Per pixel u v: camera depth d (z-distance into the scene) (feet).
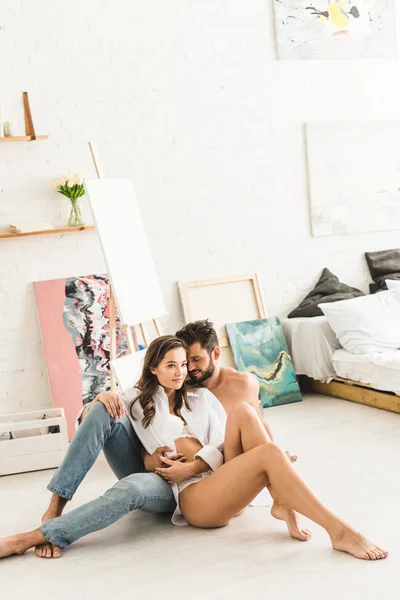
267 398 17.52
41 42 16.53
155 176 17.69
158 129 17.63
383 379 15.92
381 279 19.47
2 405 16.51
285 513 9.60
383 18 19.62
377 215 19.85
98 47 16.99
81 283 16.97
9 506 12.02
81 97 16.92
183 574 8.89
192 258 18.15
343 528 9.01
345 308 17.26
